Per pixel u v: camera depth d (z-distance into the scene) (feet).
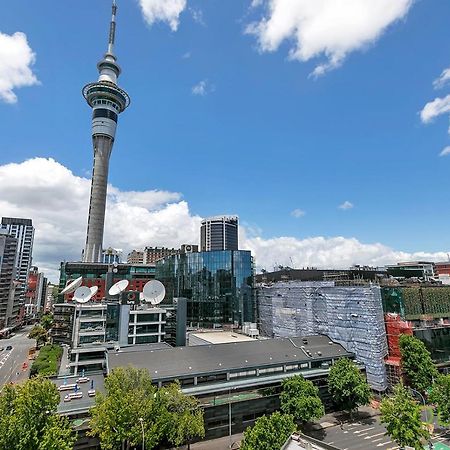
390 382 229.04
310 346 249.14
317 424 192.24
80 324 297.12
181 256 549.13
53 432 108.99
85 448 146.51
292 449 98.37
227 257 502.38
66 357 347.97
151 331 314.35
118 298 374.84
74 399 164.04
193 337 338.34
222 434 178.50
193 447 164.25
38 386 119.44
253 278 497.46
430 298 274.16
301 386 184.65
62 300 580.71
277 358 219.20
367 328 238.27
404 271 416.87
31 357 395.34
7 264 650.84
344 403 198.80
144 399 141.49
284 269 498.69
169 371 185.57
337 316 266.36
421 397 215.51
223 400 183.21
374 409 215.51
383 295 263.70
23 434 104.88
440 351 253.85
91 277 626.64
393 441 168.25
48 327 492.54
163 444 163.22
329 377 208.03
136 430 131.13
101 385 187.83
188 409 150.61
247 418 188.75
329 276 397.39
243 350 227.20
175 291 549.54
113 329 306.35
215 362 203.72
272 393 196.95
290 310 328.29
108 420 129.39
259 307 395.34
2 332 580.71
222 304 488.85
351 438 173.27
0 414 108.78
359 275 380.37
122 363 190.90
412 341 228.02
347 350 250.98
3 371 335.26
